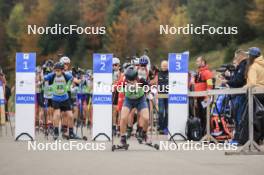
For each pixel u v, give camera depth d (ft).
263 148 85.46
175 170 63.31
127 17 407.23
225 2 329.31
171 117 109.40
